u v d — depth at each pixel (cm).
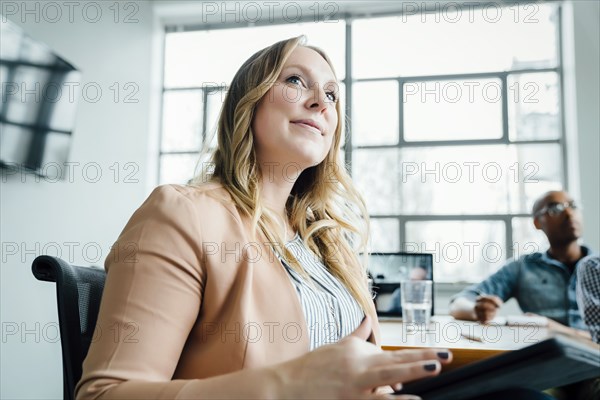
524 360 39
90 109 343
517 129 423
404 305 172
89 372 52
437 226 425
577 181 394
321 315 73
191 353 62
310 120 82
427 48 438
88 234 337
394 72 441
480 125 429
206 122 448
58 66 277
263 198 85
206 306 62
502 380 41
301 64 84
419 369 42
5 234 259
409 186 432
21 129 250
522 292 261
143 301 55
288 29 456
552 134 419
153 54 445
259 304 65
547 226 258
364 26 447
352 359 45
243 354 60
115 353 53
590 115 395
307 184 100
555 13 424
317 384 44
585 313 217
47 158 272
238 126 79
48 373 289
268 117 81
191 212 63
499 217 418
